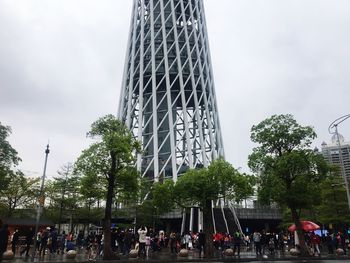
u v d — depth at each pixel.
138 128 68.06
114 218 61.12
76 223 67.00
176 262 28.69
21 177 57.78
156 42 77.38
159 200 37.38
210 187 34.16
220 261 30.36
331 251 39.41
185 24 78.12
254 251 44.44
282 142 36.47
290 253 38.00
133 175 32.19
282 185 36.44
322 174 35.47
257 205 72.00
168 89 70.44
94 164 31.31
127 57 79.50
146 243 33.62
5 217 57.12
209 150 70.19
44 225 53.12
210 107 74.75
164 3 81.81
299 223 36.34
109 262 27.16
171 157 64.44
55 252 37.28
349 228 61.25
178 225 65.00
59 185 59.81
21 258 29.56
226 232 57.38
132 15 83.81
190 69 73.62
